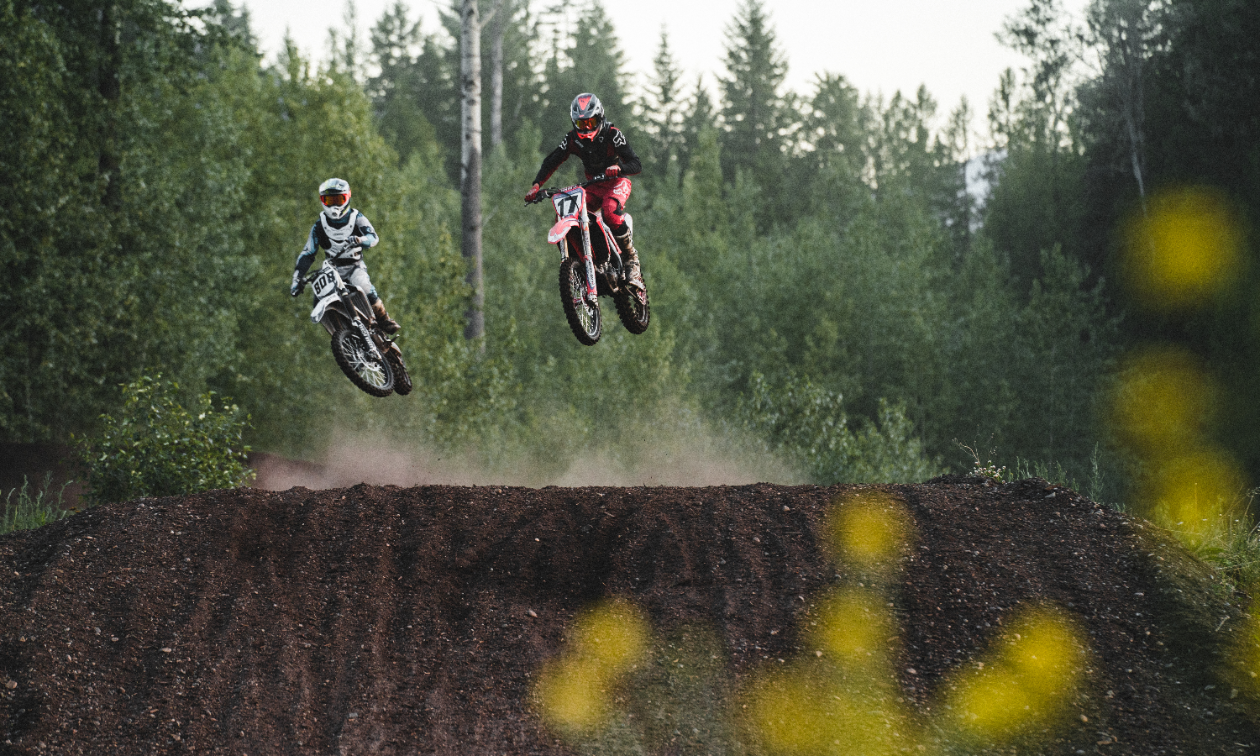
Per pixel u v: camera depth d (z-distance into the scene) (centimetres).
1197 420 6519
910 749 980
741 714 1027
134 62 4031
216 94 5106
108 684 1064
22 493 2252
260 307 5362
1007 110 11369
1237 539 1411
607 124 1541
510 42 13912
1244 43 6925
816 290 8731
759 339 8581
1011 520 1388
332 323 1666
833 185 13025
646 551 1337
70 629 1136
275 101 5747
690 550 1331
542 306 7906
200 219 4494
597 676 1091
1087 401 7719
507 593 1265
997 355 8412
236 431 2241
